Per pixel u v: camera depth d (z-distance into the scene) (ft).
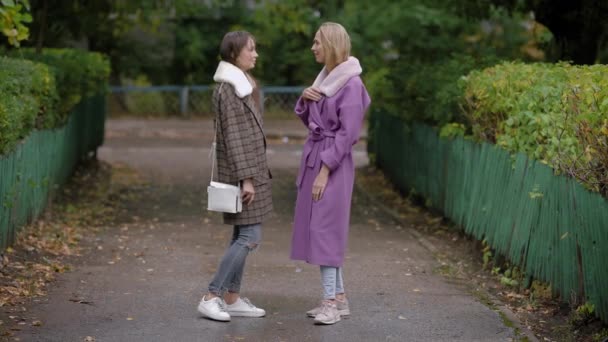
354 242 33.86
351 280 26.96
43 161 35.55
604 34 39.91
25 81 30.60
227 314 22.02
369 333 21.27
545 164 24.17
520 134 26.81
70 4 50.52
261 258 29.96
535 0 39.75
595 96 20.27
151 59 102.53
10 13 26.03
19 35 26.58
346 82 21.63
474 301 24.44
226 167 21.80
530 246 25.29
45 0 47.55
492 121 30.17
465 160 33.14
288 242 33.37
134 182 51.31
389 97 45.68
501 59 37.91
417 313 23.09
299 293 25.03
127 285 25.54
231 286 22.36
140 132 83.46
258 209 21.97
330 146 21.83
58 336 20.39
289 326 21.75
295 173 56.34
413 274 27.99
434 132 38.91
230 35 21.70
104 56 54.95
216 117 21.75
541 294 24.58
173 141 77.66
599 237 20.33
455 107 35.06
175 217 39.50
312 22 96.37
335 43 21.68
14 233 29.09
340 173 21.88
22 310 22.34
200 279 26.55
